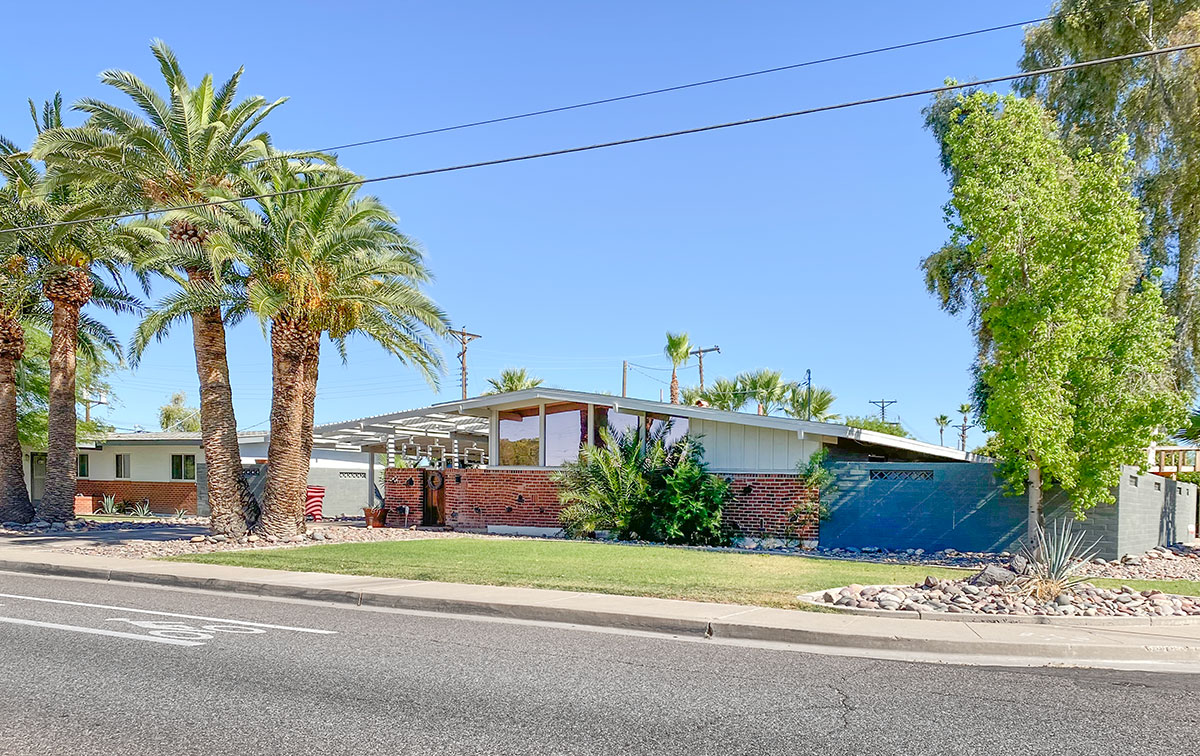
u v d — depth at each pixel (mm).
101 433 35719
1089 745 5500
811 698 6621
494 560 15445
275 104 21375
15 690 6543
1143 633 9195
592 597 11188
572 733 5633
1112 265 14844
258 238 18797
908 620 9727
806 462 19750
